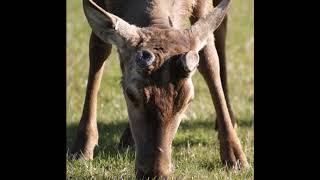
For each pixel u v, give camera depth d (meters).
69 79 18.44
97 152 13.66
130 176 11.77
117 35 11.07
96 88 13.74
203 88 17.78
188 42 11.10
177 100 10.62
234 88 18.70
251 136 14.65
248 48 22.12
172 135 10.72
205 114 16.12
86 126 13.60
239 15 25.48
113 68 19.19
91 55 13.74
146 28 11.27
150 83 10.59
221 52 14.86
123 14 12.35
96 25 11.23
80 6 25.66
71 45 21.23
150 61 10.58
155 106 10.57
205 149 13.79
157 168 10.55
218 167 12.78
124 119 15.69
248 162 13.18
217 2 14.20
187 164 12.61
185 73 10.59
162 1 12.05
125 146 13.85
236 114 16.70
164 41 11.01
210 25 11.39
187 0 12.72
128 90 10.82
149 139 10.61
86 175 12.17
